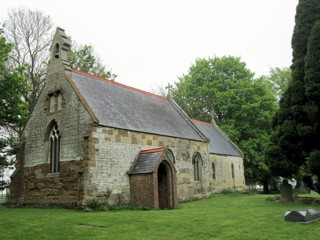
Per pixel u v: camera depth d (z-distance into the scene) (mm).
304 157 21297
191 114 52844
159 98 32531
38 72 33344
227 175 37250
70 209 19031
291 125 20828
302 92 21031
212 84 48156
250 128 44406
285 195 22078
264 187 44188
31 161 23375
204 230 11438
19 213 17297
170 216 15211
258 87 46344
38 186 22266
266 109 45094
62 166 20625
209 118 50469
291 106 21391
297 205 19547
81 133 19984
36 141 23375
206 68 50469
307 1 22562
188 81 53812
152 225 12602
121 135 21422
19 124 26234
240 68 49344
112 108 22797
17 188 23375
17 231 11742
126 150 21578
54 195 20828
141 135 23109
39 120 23500
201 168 29984
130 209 19344
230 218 14352
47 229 12000
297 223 12312
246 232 10891
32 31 33406
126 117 23156
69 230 11750
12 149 26594
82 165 18953
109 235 10805
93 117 19578
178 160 26797
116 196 20172
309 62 20141
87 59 40594
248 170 43812
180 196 26141
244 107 43344
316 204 19891
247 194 35406
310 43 20312
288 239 9695
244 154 43156
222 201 25766
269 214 15406
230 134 43250
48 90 23266
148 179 20391
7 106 24297
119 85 27281
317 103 19828
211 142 36812
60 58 22922
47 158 22172
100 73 41969
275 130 22797
